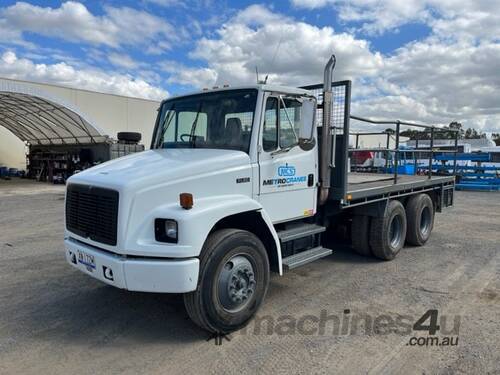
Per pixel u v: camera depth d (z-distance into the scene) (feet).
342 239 23.71
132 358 11.43
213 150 14.64
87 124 68.49
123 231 11.48
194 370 10.83
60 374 10.61
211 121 15.46
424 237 25.96
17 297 16.01
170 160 13.57
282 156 15.23
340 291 17.06
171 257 11.39
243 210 13.03
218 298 12.37
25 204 44.55
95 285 17.39
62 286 17.26
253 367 10.98
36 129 82.43
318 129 17.39
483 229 32.19
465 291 17.11
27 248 24.08
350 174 31.45
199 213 11.66
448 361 11.32
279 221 15.38
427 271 20.08
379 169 32.35
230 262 12.72
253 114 14.24
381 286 17.72
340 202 18.06
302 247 16.74
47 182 75.15
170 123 17.02
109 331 13.10
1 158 91.15
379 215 21.07
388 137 27.50
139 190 11.62
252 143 14.12
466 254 23.71
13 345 12.14
